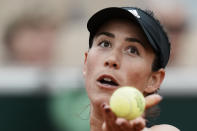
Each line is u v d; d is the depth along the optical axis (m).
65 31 21.33
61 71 16.66
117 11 9.59
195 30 21.17
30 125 16.28
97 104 9.35
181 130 16.09
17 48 18.88
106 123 8.07
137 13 9.88
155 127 9.81
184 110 16.09
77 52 21.28
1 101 16.36
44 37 18.98
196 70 17.83
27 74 16.64
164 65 10.21
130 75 9.42
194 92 16.14
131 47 9.53
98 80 9.41
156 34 9.84
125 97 8.19
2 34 21.06
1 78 16.52
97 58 9.54
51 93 16.28
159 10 20.17
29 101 16.36
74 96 16.06
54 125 16.17
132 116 8.19
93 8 24.20
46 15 19.20
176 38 19.94
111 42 9.59
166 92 16.17
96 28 9.93
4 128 16.31
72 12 22.83
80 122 15.84
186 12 21.09
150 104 8.34
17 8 22.98
